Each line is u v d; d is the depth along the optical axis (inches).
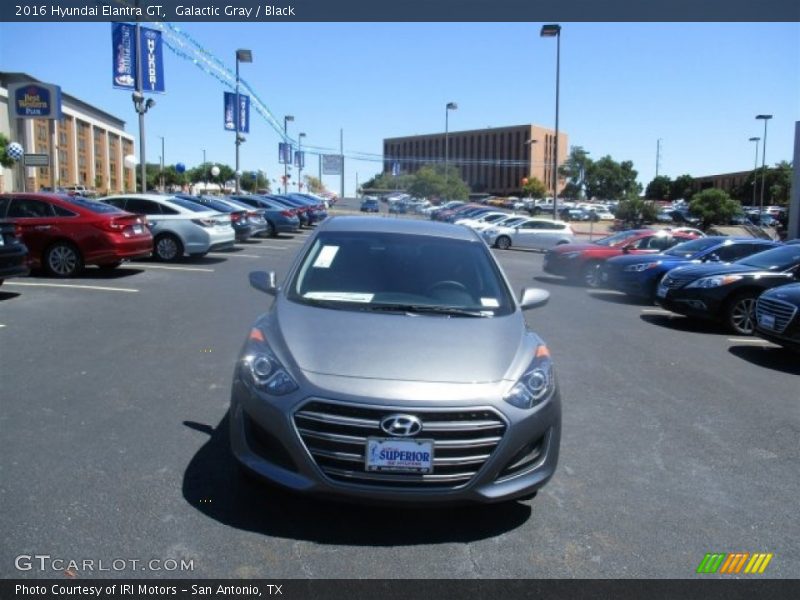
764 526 155.7
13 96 1015.6
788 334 315.3
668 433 215.8
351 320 162.9
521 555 138.5
